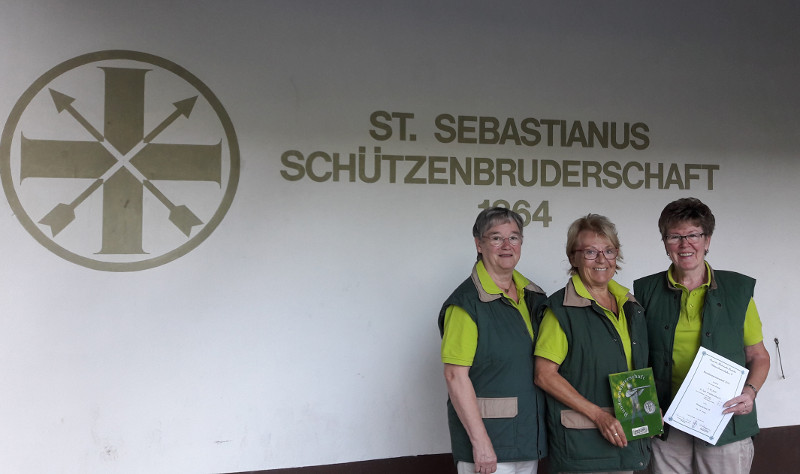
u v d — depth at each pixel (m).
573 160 4.47
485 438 2.80
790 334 4.75
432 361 4.25
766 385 4.70
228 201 3.96
